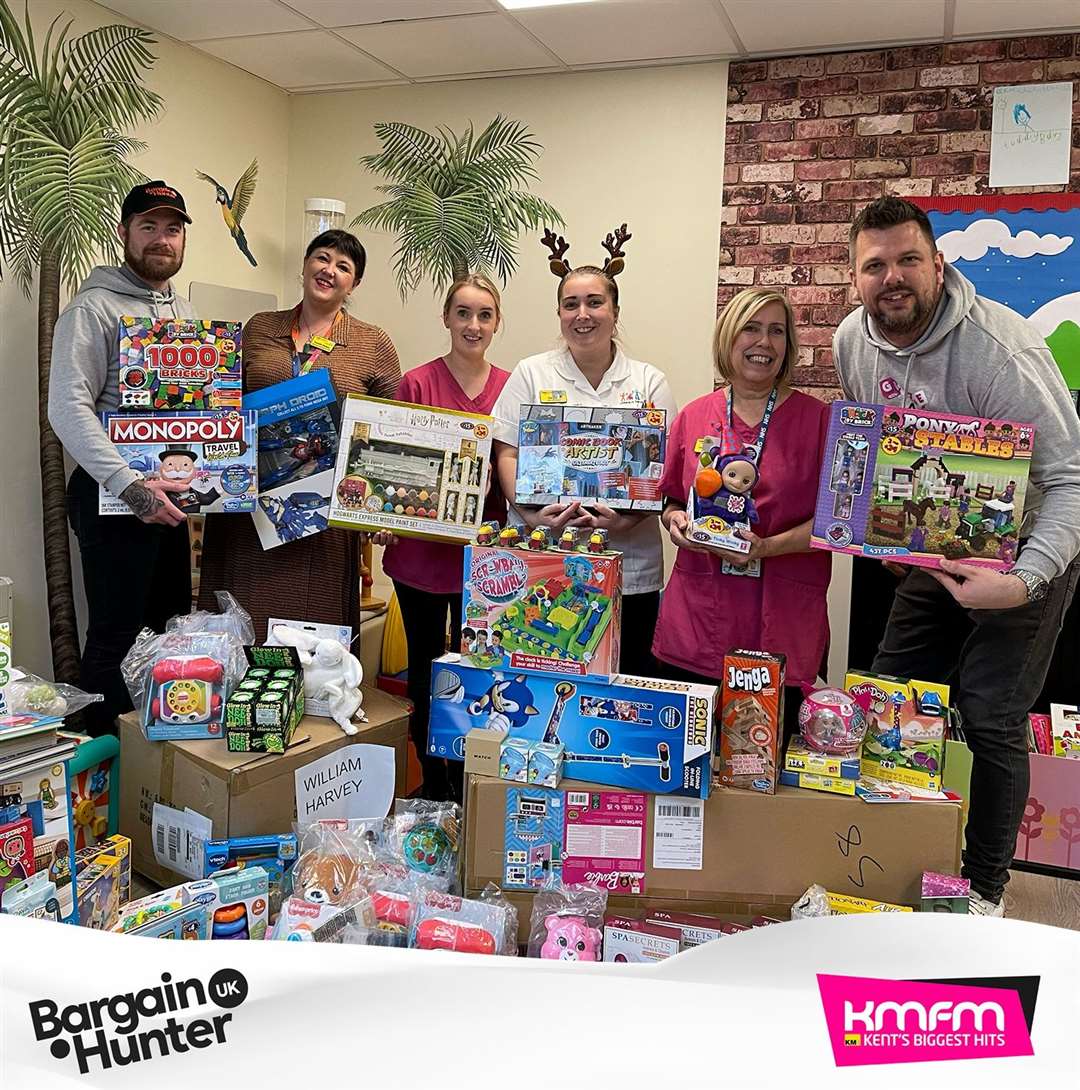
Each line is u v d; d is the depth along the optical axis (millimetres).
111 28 3422
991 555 1973
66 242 3135
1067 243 3484
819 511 2041
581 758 1854
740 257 3895
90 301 2658
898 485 2002
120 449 2537
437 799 2910
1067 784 2924
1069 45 3439
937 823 1742
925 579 2432
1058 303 3520
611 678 1849
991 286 3592
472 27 3574
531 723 1890
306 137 4496
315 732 2252
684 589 2342
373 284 4449
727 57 3797
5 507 3238
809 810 1789
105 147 3268
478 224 4234
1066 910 2689
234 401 2568
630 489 2445
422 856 2016
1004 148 3531
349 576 3043
